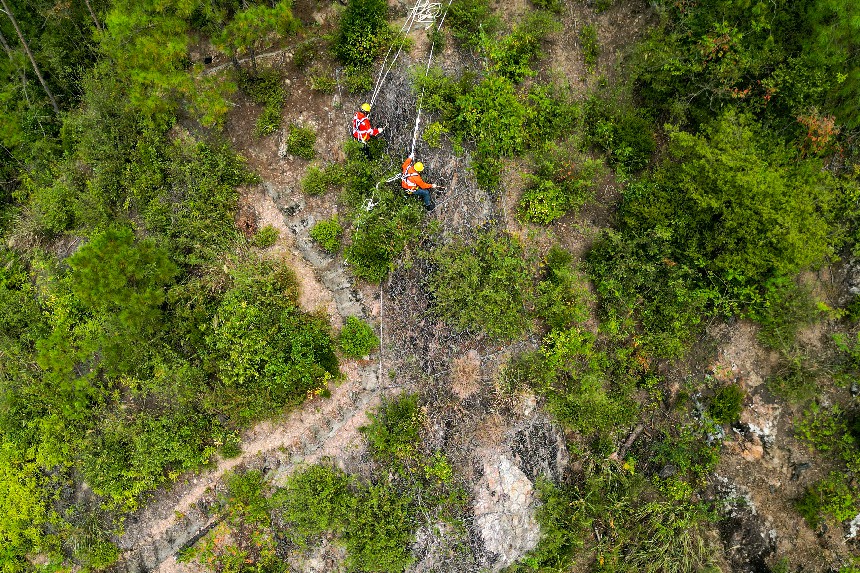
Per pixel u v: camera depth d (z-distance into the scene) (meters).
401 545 14.81
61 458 15.05
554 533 15.61
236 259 15.13
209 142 15.69
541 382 15.48
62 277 15.93
